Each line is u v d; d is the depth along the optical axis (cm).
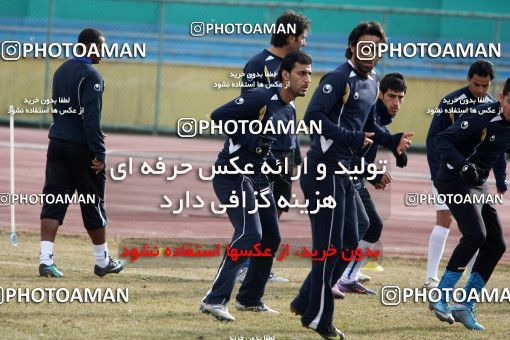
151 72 9738
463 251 2886
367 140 2528
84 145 3372
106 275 3472
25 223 4756
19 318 2728
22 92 9638
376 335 2727
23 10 10100
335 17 10062
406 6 10112
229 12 9925
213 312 2803
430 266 3550
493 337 2764
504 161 3412
